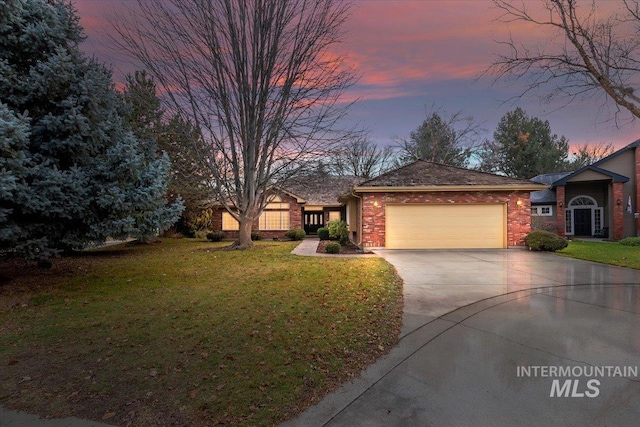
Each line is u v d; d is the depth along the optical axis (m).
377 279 7.79
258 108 14.66
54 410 2.86
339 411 2.85
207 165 14.52
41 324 4.94
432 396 3.06
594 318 5.07
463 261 10.81
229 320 5.01
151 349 4.00
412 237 14.45
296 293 6.59
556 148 33.47
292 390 3.13
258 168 15.42
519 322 4.93
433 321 5.00
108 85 8.20
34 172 6.06
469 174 15.70
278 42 14.15
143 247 16.34
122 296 6.53
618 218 18.97
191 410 2.83
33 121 6.78
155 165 8.21
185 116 14.46
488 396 3.04
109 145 7.77
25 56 6.95
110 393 3.10
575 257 11.62
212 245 17.12
